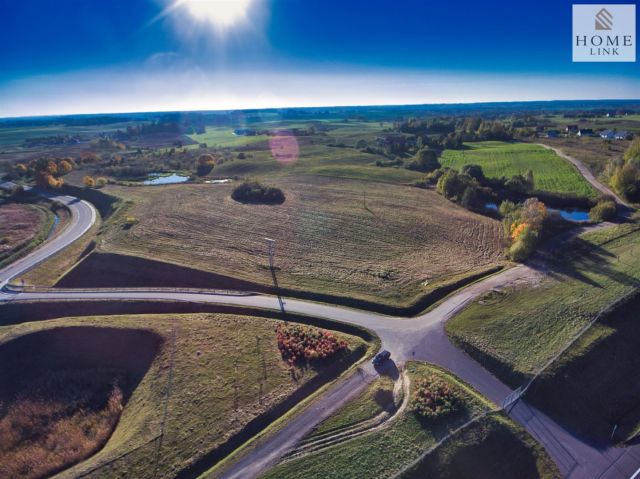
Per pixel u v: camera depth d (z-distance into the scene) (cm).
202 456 2670
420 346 3653
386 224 7019
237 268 5256
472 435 2725
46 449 3044
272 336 3841
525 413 2961
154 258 5541
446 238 6356
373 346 3681
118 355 3825
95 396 3494
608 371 3300
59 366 3812
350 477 2470
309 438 2755
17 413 3366
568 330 3650
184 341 3784
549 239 5984
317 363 3475
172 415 3000
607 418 2983
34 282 5309
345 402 3038
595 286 4347
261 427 2906
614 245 5553
